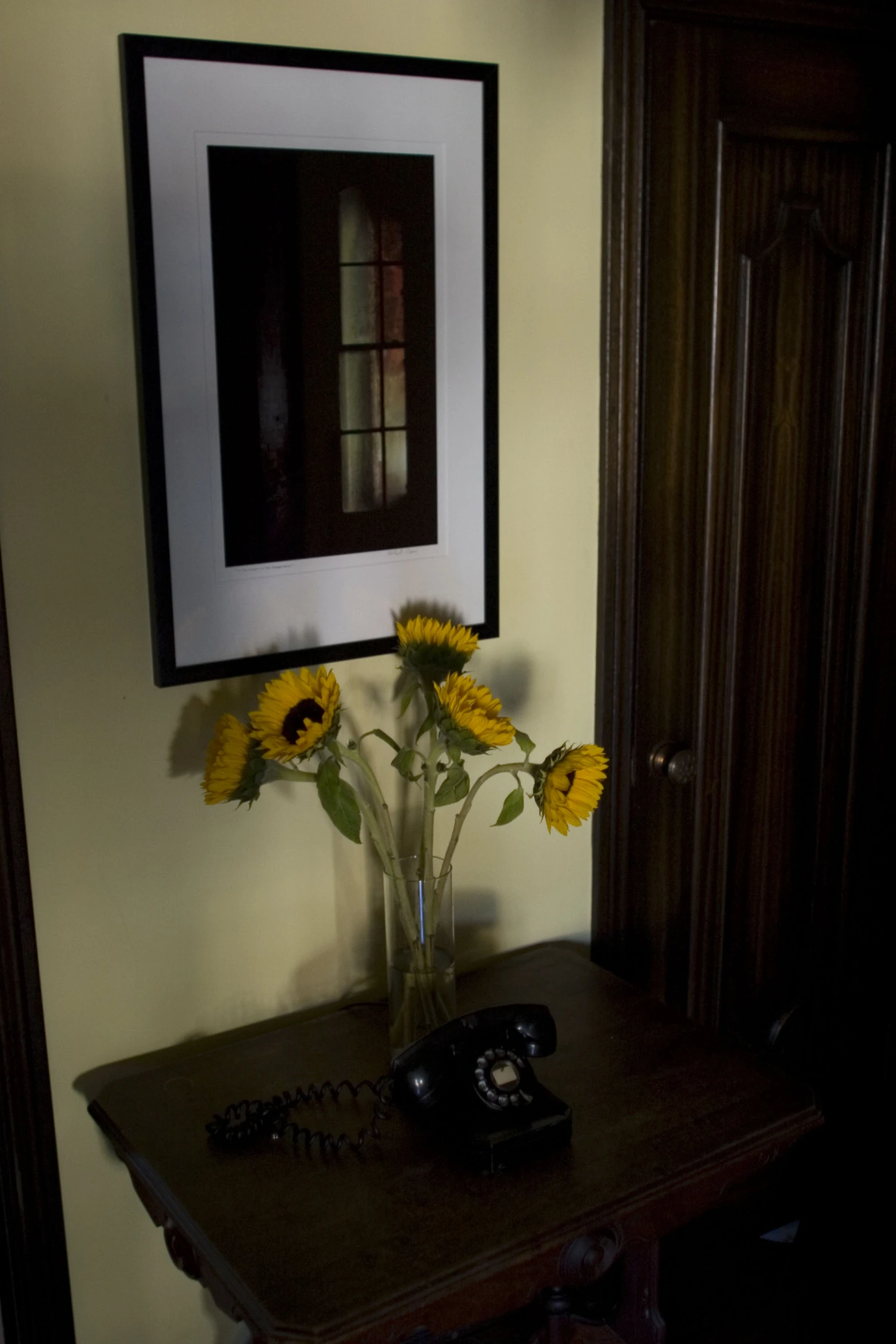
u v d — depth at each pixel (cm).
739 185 176
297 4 140
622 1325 155
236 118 136
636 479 174
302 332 144
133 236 133
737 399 182
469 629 164
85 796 143
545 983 169
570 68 159
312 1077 146
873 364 194
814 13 174
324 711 134
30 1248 148
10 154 126
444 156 150
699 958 199
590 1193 124
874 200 190
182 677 144
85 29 128
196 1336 162
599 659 178
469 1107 129
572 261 165
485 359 158
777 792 203
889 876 222
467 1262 115
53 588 137
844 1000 222
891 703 212
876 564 203
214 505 143
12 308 129
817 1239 223
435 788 146
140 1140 135
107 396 136
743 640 191
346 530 153
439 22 149
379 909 167
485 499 162
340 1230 120
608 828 182
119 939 148
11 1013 141
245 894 156
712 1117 137
